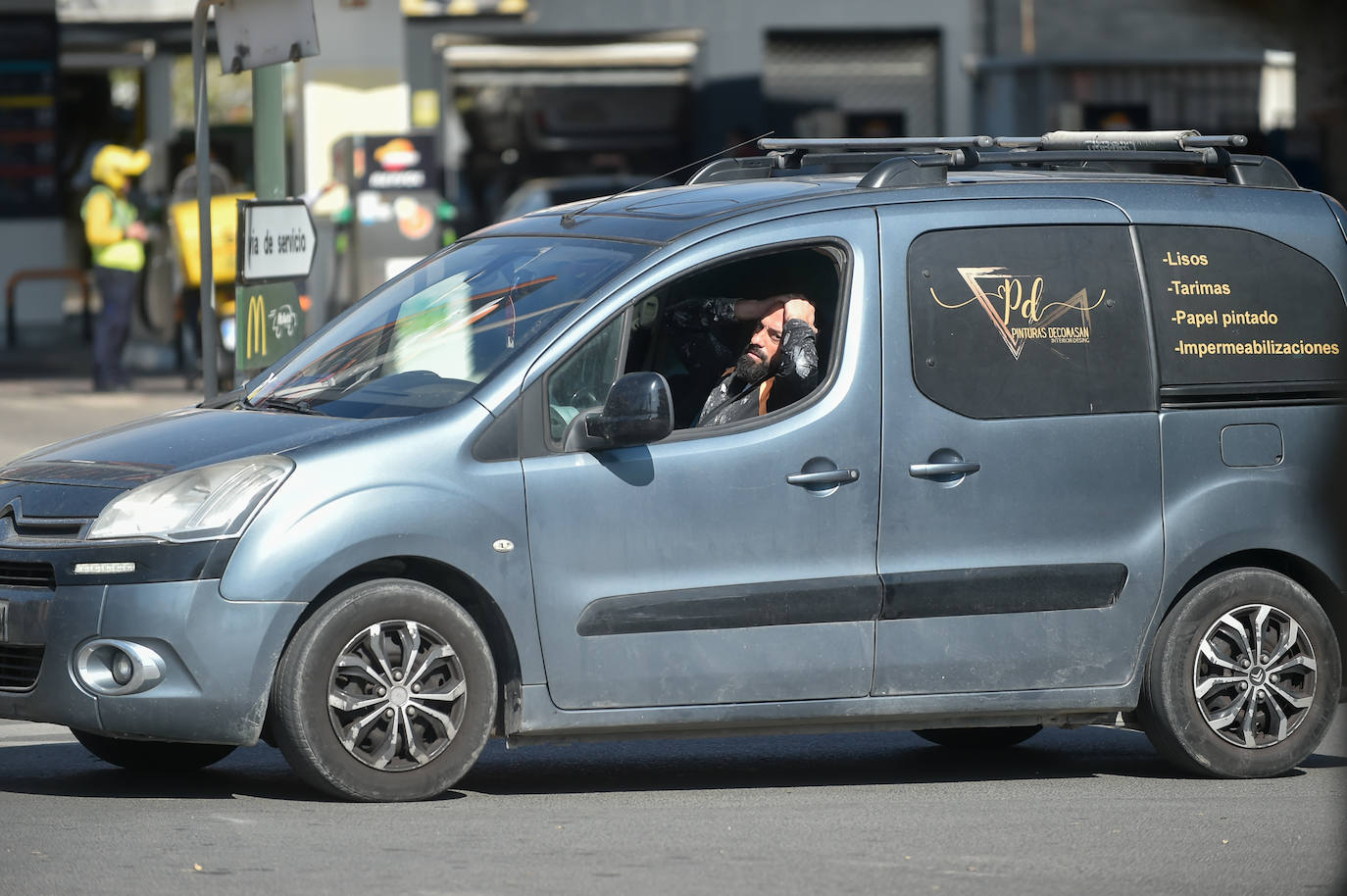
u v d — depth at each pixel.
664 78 100.00
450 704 22.67
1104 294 25.03
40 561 21.89
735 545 23.27
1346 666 26.38
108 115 89.12
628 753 27.30
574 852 20.73
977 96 100.50
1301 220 26.23
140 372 75.50
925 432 24.03
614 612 22.84
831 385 23.81
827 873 20.08
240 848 20.64
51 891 19.02
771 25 99.69
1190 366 25.30
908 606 23.86
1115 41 95.38
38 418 58.50
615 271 23.58
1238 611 25.53
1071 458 24.59
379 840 21.00
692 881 19.67
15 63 87.75
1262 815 23.36
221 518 21.67
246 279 33.47
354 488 21.95
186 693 21.53
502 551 22.44
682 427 24.12
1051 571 24.47
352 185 54.09
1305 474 25.73
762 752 27.58
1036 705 24.55
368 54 57.25
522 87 98.88
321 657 21.94
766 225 23.98
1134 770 26.48
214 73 81.69
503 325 23.69
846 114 101.31
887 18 99.75
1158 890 19.83
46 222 89.31
